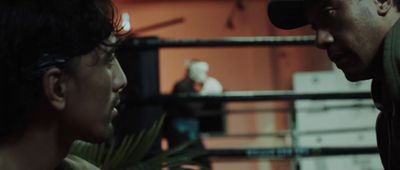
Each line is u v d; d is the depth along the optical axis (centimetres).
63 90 89
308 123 634
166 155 202
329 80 669
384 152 123
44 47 87
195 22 779
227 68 772
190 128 314
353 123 632
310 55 761
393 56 104
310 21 115
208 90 627
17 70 87
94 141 95
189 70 631
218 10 779
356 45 110
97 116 93
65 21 88
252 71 770
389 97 108
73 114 91
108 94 94
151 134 191
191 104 316
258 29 773
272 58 769
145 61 285
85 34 89
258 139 708
